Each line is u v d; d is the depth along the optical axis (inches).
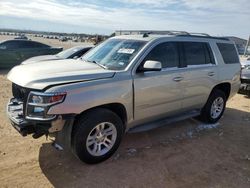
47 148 173.3
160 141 192.2
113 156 165.6
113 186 135.8
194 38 207.6
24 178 139.6
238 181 145.7
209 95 222.5
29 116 134.0
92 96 141.6
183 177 146.9
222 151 181.6
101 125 151.6
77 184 136.2
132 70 161.0
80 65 167.5
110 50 184.5
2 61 506.3
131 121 168.1
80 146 144.2
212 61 220.4
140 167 154.7
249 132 221.0
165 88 179.0
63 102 132.6
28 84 136.4
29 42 536.1
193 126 226.8
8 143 178.4
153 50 172.9
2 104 265.9
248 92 344.8
